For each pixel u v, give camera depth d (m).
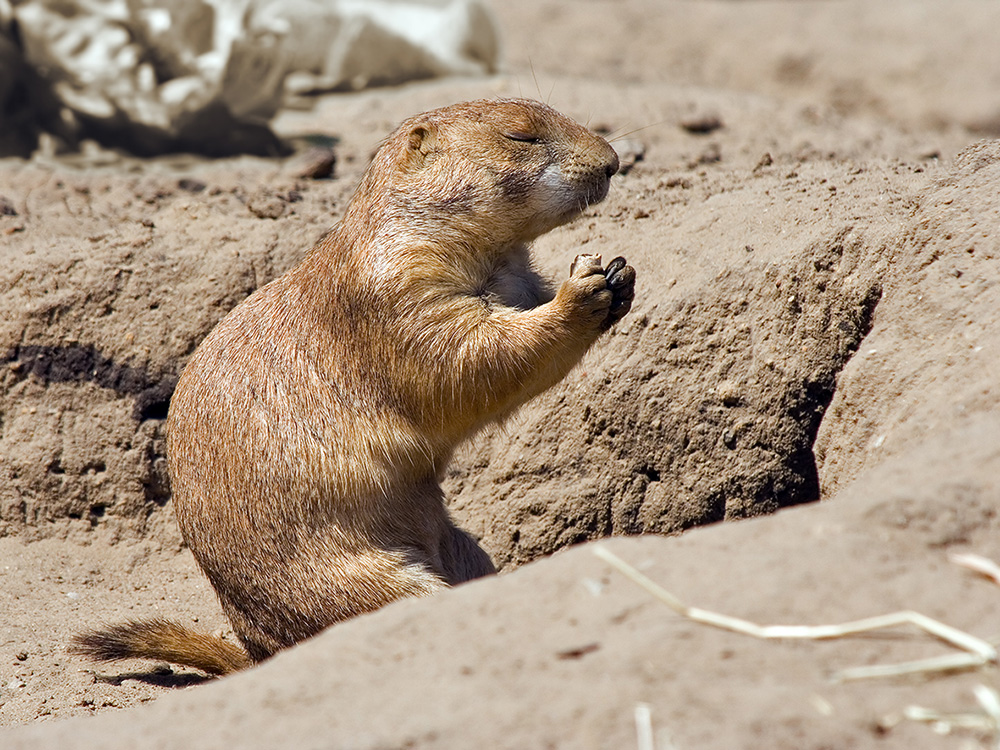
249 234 16.97
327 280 12.14
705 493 13.87
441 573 12.60
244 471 12.03
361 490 11.98
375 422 11.97
